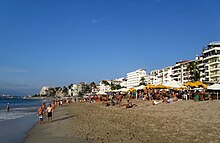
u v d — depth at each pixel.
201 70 104.94
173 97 39.69
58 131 21.08
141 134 16.34
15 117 39.19
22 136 20.08
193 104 29.19
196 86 34.94
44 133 20.58
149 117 25.59
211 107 25.06
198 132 15.00
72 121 29.05
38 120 33.44
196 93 37.19
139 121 23.36
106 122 25.27
